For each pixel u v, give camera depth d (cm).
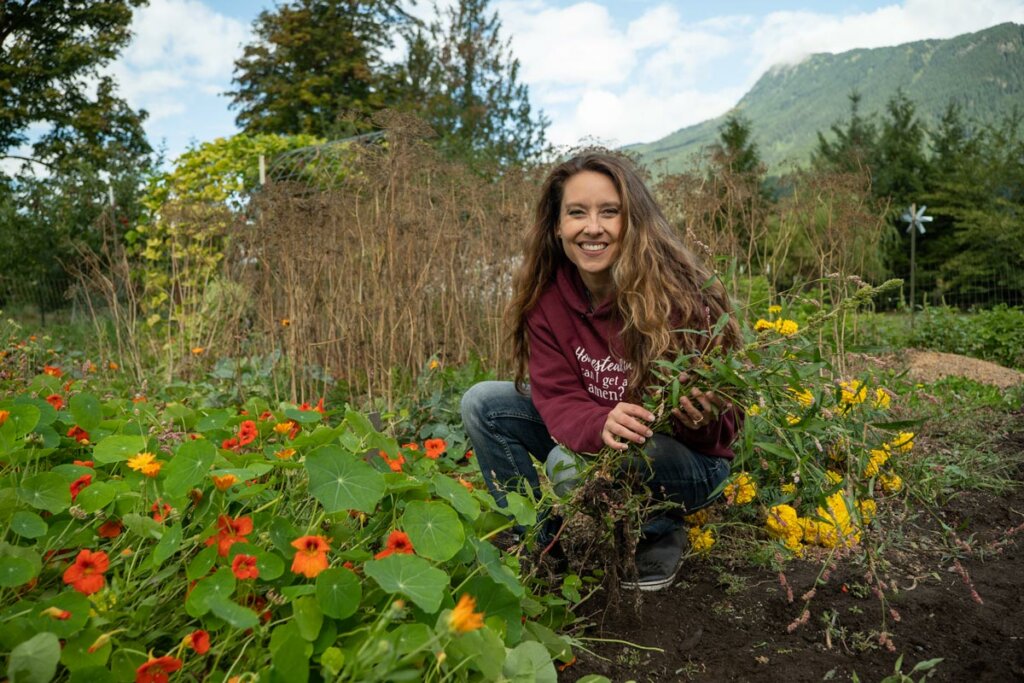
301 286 421
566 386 220
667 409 186
